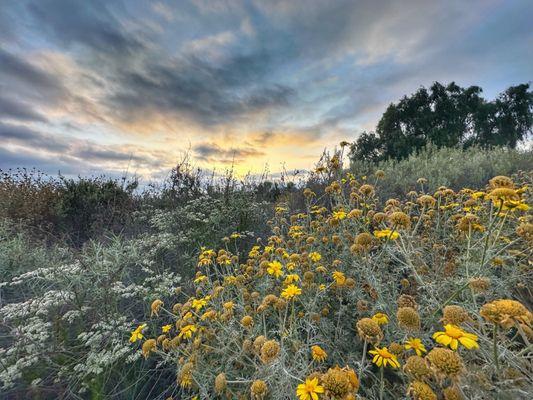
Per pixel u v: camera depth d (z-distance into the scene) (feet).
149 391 7.27
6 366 6.78
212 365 5.99
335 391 3.33
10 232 15.84
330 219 9.99
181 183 21.52
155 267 12.60
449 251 8.59
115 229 18.22
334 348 6.39
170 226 16.15
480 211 9.09
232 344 6.47
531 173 14.03
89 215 21.02
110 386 7.09
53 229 19.24
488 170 21.88
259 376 5.04
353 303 7.22
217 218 15.62
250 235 15.33
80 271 9.54
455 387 3.34
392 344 4.18
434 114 77.15
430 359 3.28
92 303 8.87
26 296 10.85
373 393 4.81
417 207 12.04
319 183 18.38
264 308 5.66
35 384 6.36
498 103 79.15
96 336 7.04
